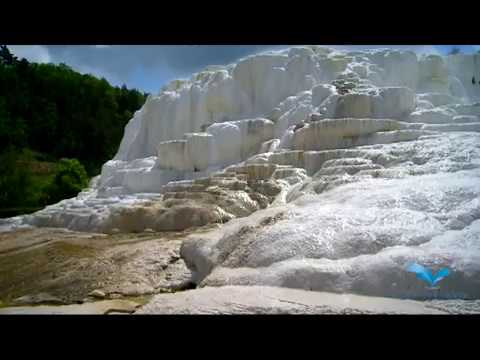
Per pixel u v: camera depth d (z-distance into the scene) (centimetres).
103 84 3503
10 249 794
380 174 600
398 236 385
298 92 1255
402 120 923
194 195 904
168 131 1554
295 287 355
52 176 2398
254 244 428
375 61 1246
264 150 1091
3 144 2495
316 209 470
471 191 446
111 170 1595
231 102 1369
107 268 577
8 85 2900
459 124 814
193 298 330
